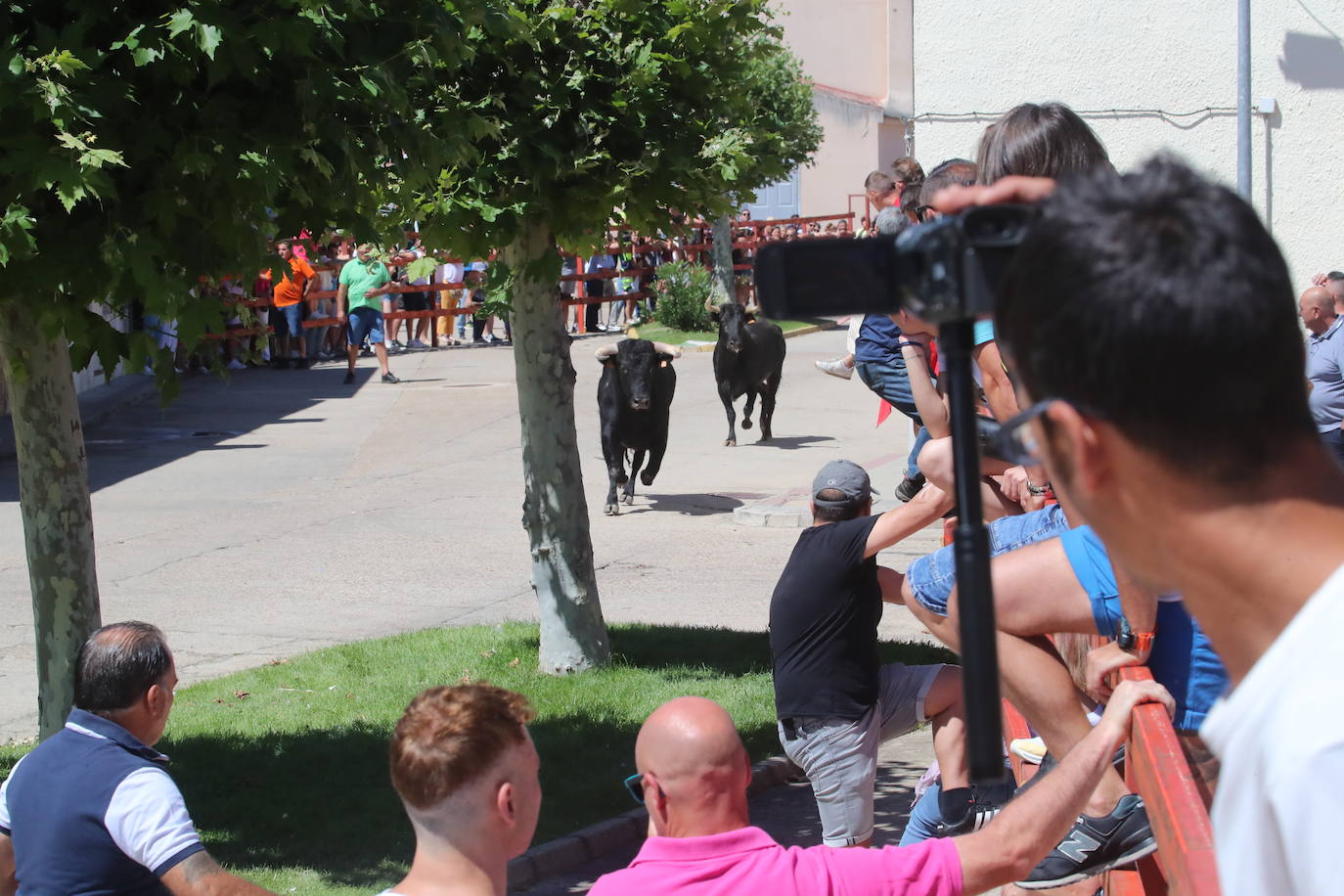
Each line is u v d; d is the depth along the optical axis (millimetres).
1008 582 2779
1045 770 3051
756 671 8383
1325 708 945
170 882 3523
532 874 5828
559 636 8375
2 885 3723
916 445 7230
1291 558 1016
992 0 11391
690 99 7453
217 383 23812
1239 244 1025
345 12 4781
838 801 5320
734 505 13914
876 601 5359
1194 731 2561
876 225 5465
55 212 4441
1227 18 10977
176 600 10516
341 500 14445
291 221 4934
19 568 11391
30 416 5441
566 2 7141
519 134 6945
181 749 7016
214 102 4559
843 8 41281
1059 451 1085
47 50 4258
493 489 14961
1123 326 1015
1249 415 1012
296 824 6043
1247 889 995
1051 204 1109
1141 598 2533
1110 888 2908
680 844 2916
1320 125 10945
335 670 8445
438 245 7301
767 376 17453
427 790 2762
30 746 7215
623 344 13180
